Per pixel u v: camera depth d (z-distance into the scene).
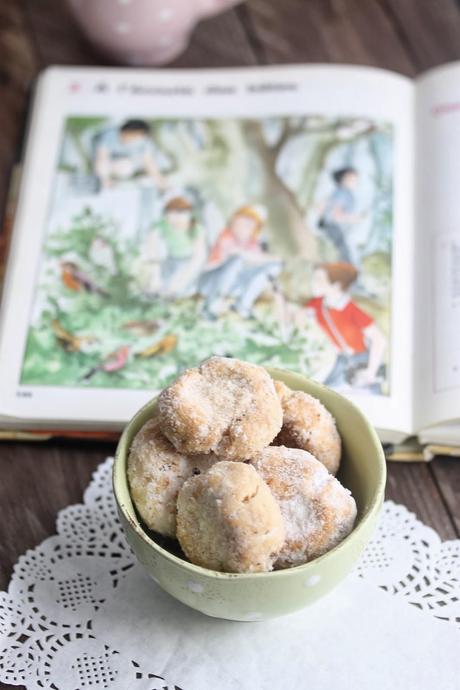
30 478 0.51
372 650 0.45
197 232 0.59
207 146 0.62
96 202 0.60
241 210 0.59
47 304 0.56
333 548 0.42
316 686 0.44
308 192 0.60
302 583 0.42
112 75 0.64
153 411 0.46
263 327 0.55
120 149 0.62
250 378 0.44
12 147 0.64
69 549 0.48
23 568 0.48
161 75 0.64
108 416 0.52
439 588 0.47
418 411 0.52
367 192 0.59
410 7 0.69
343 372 0.53
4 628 0.46
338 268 0.57
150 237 0.58
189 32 0.67
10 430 0.53
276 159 0.61
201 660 0.45
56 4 0.69
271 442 0.46
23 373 0.54
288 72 0.64
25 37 0.68
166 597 0.47
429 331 0.54
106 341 0.55
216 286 0.56
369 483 0.45
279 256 0.57
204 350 0.54
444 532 0.49
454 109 0.61
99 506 0.50
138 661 0.45
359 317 0.55
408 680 0.44
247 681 0.44
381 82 0.63
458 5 0.69
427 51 0.67
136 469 0.44
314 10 0.69
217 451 0.44
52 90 0.64
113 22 0.63
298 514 0.43
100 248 0.58
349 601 0.47
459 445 0.52
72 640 0.46
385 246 0.57
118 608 0.47
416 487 0.51
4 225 0.60
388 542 0.48
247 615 0.43
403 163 0.60
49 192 0.60
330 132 0.62
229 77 0.64
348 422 0.46
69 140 0.62
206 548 0.42
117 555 0.48
